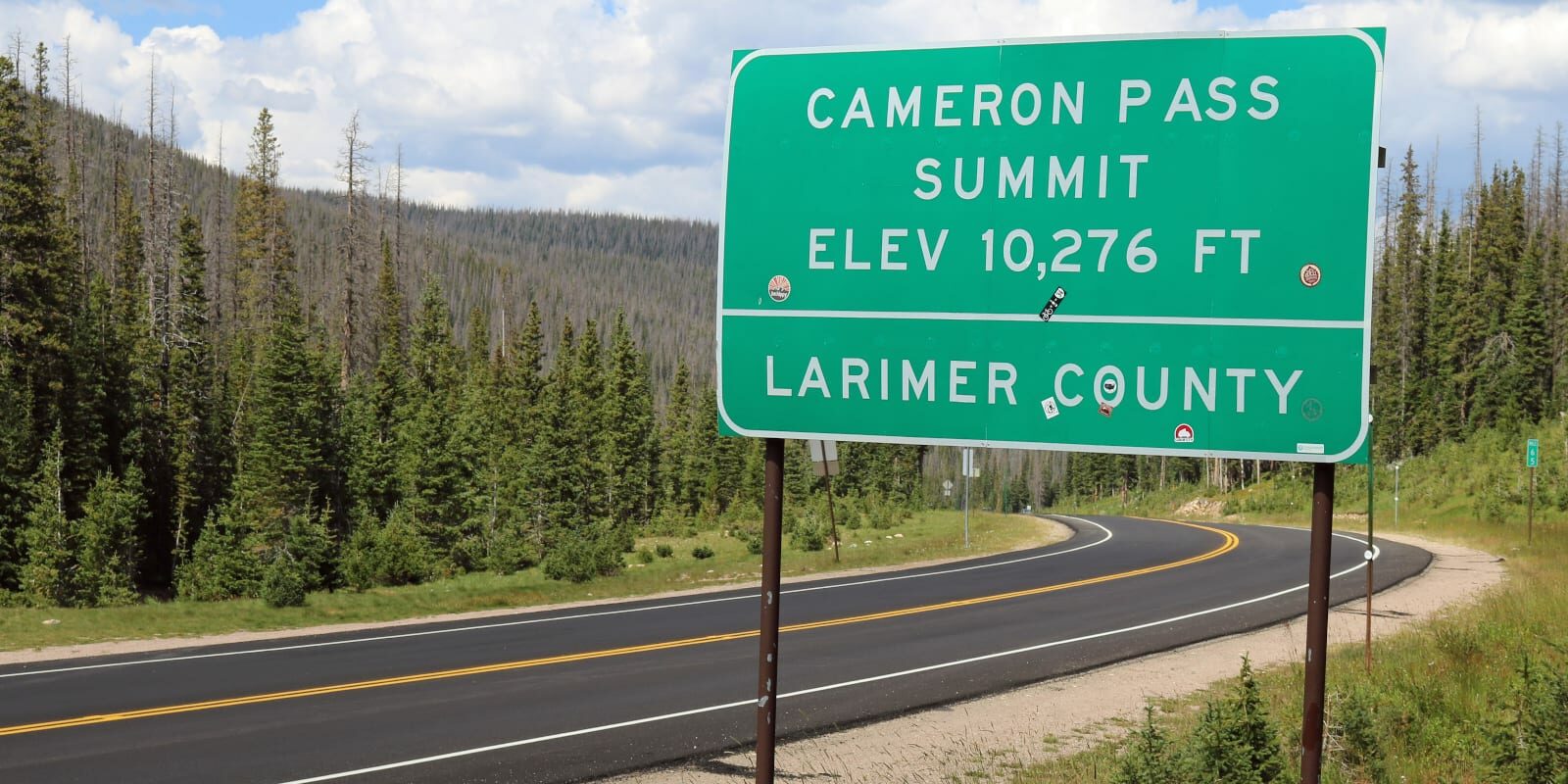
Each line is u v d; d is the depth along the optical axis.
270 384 57.75
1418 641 16.16
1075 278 6.54
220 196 132.50
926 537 47.09
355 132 85.00
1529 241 82.50
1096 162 6.51
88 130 119.31
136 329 57.56
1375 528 49.47
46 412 49.75
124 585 47.53
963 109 6.72
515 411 82.94
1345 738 9.64
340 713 12.52
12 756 10.48
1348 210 6.14
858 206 6.87
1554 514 45.00
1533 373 78.00
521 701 13.34
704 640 18.34
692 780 9.97
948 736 11.80
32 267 48.81
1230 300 6.29
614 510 80.56
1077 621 20.48
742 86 7.07
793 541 45.53
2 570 46.28
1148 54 6.45
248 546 51.25
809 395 6.89
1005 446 6.60
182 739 11.20
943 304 6.73
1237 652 17.16
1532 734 7.70
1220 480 86.56
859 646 17.67
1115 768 8.98
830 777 10.23
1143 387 6.41
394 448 64.38
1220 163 6.32
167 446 58.59
